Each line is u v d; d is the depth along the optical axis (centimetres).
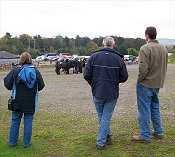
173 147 395
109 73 378
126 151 380
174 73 2178
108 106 386
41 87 401
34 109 396
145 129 411
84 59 2455
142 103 407
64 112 639
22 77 384
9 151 384
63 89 1121
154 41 404
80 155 370
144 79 400
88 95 941
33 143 416
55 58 4988
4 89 1141
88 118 573
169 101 797
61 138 438
